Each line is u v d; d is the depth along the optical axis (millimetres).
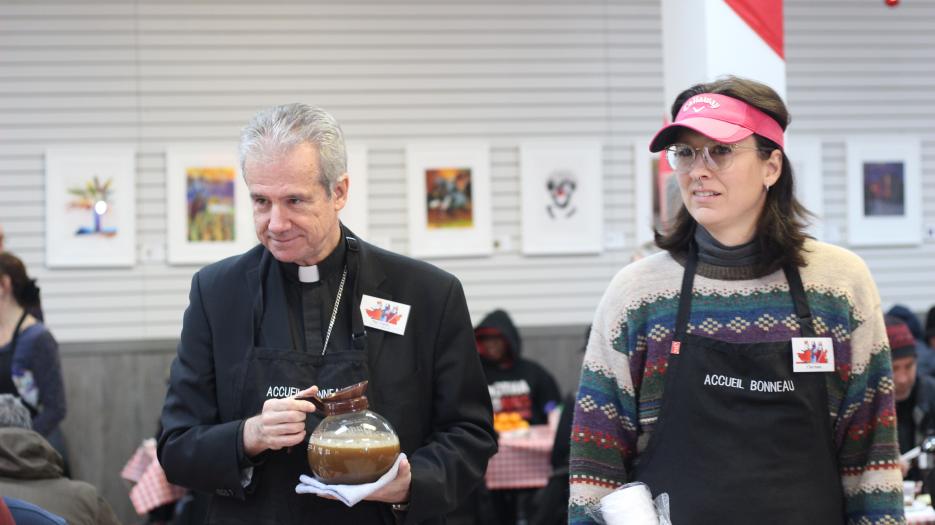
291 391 2111
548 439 5551
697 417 1986
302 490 1998
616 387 2096
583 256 7848
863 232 8117
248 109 7594
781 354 1975
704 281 2039
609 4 7926
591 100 7898
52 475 2990
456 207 7734
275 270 2195
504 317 6355
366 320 2189
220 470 2045
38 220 7422
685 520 1954
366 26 7699
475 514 5262
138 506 5340
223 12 7574
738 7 3602
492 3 7809
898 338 4484
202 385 2191
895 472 2004
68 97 7461
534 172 7797
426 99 7746
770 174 2033
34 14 7441
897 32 8188
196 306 2234
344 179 2121
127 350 7387
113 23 7500
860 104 8156
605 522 1985
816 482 1965
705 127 1961
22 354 5414
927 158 8219
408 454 2189
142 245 7480
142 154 7508
